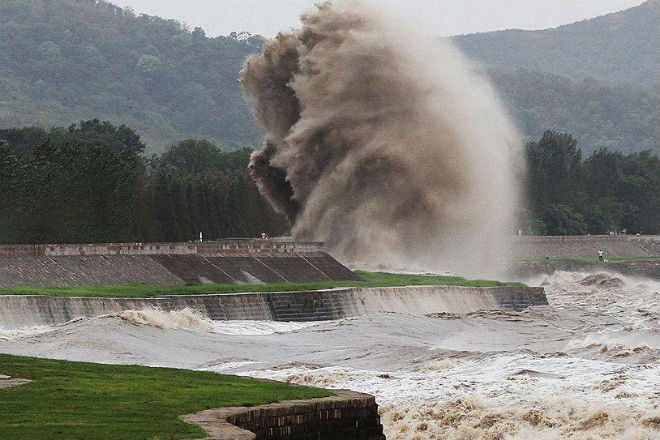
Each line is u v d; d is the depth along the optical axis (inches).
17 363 3068.4
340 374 3752.5
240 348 4771.2
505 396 3216.0
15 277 5772.6
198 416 2282.2
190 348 4675.2
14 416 2199.8
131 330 4793.3
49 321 5128.0
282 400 2516.0
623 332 5472.4
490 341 5369.1
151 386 2696.9
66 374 2866.6
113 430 2082.9
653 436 2792.8
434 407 3147.1
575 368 3708.2
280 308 6304.1
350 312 6673.2
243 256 7465.6
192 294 6097.4
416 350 4448.8
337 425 2506.2
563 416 2972.4
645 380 3373.5
